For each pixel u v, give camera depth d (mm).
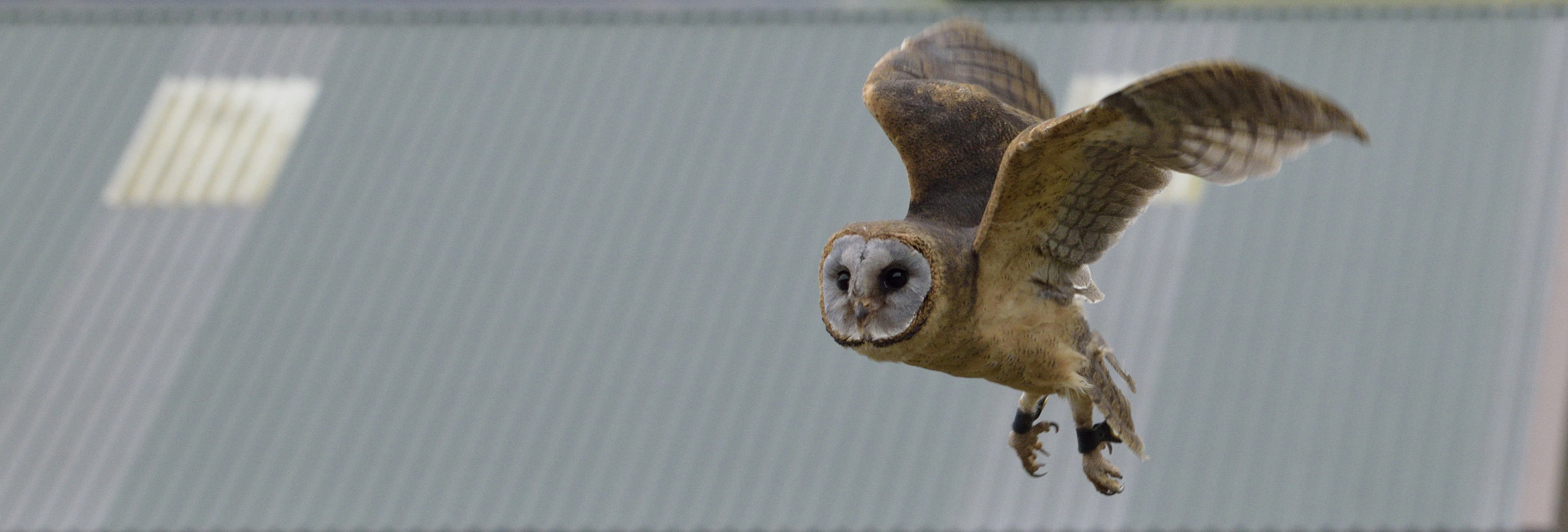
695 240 72375
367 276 72375
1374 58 76875
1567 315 62719
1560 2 78750
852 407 63812
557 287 70875
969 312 17141
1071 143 15656
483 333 69062
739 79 82062
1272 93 14367
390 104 82188
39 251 75312
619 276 71000
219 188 78062
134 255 74688
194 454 64875
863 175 74438
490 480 62625
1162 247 68625
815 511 59500
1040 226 16891
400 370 67812
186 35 87750
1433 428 59688
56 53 86938
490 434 64625
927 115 19156
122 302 72438
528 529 60188
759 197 74125
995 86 20594
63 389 68250
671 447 63031
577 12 88250
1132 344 64188
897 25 84625
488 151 78938
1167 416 61375
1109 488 18750
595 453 63156
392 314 70438
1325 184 70812
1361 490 57719
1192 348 63750
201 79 84500
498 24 88062
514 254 72812
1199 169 15742
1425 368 62000
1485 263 65562
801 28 85062
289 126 81250
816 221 72312
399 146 79562
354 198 76625
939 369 17734
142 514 62438
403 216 75375
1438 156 71062
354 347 69062
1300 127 14680
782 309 68438
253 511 62188
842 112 78688
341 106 82250
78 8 90562
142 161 79688
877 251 16969
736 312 68500
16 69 85938
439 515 61312
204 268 73562
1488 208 68188
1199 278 66750
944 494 59625
